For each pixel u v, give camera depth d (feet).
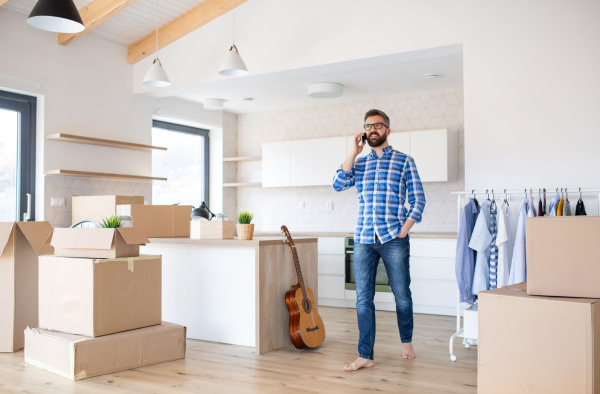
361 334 10.64
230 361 11.09
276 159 21.85
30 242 11.66
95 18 15.26
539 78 12.36
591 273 4.93
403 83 18.47
